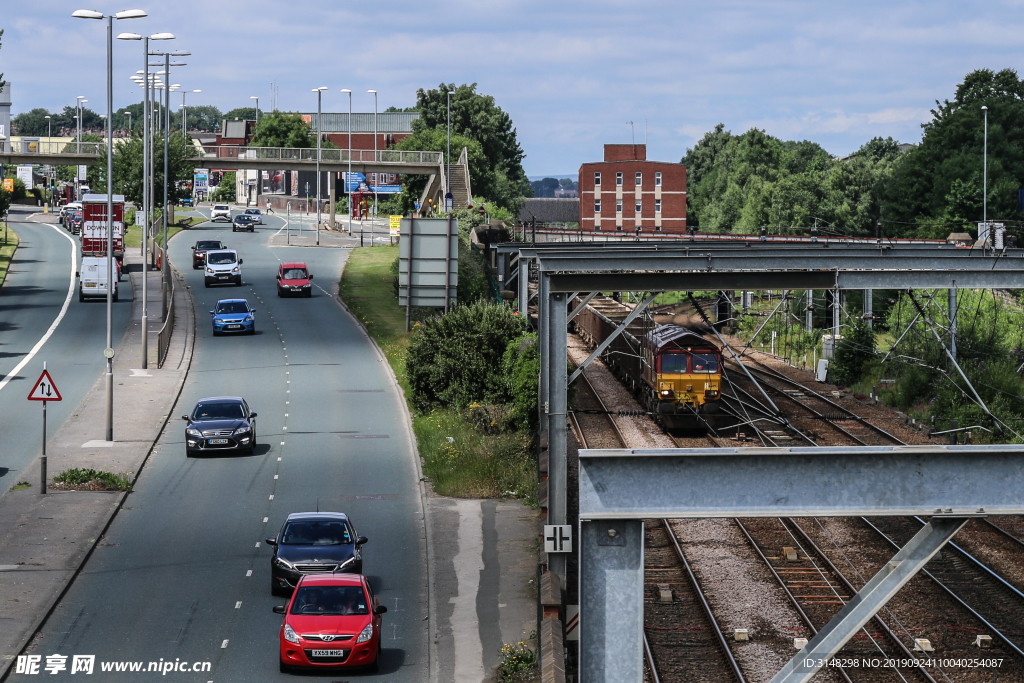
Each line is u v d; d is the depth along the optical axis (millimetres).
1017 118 93375
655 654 20312
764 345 67062
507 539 28203
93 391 45375
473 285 65375
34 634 21406
